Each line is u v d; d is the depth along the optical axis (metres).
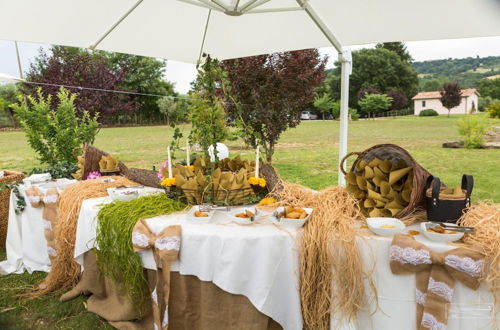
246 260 1.53
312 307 1.62
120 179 2.65
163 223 1.70
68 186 2.52
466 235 1.43
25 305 2.35
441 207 1.54
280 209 1.76
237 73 4.80
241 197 1.93
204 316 1.62
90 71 7.59
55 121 4.21
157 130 12.16
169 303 1.67
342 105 3.42
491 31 2.35
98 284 2.19
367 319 1.53
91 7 2.31
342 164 1.94
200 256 1.58
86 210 2.08
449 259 1.34
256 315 1.57
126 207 1.90
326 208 1.71
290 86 4.93
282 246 1.56
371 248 1.49
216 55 3.55
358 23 2.54
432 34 2.53
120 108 8.09
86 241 2.08
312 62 4.96
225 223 1.69
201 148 2.24
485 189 5.32
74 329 2.06
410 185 1.71
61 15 2.30
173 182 1.94
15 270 2.85
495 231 1.37
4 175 3.71
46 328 2.10
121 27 2.72
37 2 2.12
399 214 1.67
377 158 1.83
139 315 1.96
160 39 3.05
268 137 5.09
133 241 1.68
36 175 2.89
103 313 2.12
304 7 2.15
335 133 10.38
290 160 8.10
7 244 2.91
